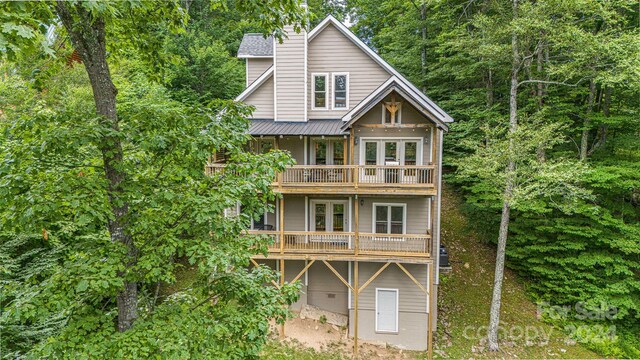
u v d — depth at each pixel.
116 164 3.99
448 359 11.16
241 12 5.66
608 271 12.51
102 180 3.86
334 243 12.96
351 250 11.85
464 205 17.09
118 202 3.93
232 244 4.93
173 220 4.50
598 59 11.42
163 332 4.02
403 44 21.00
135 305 4.52
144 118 4.30
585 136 14.44
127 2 3.37
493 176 11.95
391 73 13.30
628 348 11.47
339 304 13.31
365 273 12.71
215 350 4.34
